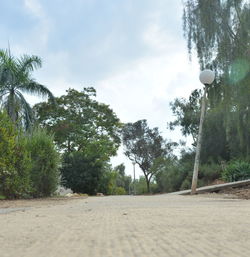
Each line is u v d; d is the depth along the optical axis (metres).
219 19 20.89
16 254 1.26
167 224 2.37
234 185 15.45
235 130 27.66
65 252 1.29
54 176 13.48
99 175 35.47
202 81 14.06
